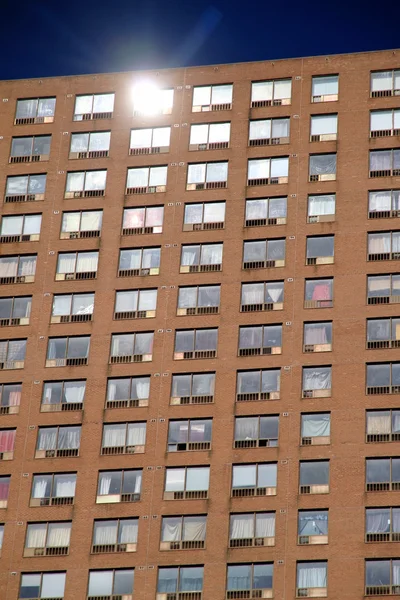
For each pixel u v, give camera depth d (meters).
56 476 114.94
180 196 123.25
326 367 114.50
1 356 120.06
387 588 106.44
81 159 126.75
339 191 120.69
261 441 112.81
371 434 111.56
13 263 123.56
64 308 121.00
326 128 123.44
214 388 115.38
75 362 118.75
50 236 124.06
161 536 111.06
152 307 119.44
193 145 125.12
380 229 118.75
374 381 113.38
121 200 124.25
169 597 109.06
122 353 118.31
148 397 116.12
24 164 127.50
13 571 111.81
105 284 121.19
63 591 110.81
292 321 116.50
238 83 126.62
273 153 123.25
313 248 119.00
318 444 111.81
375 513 108.94
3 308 121.81
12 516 113.81
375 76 124.81
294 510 109.94
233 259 119.81
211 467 112.56
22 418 117.38
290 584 107.62
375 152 121.81
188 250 121.06
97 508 113.06
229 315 117.75
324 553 108.19
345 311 116.12
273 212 121.00
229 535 110.06
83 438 115.75
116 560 110.94
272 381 114.75
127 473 113.88
